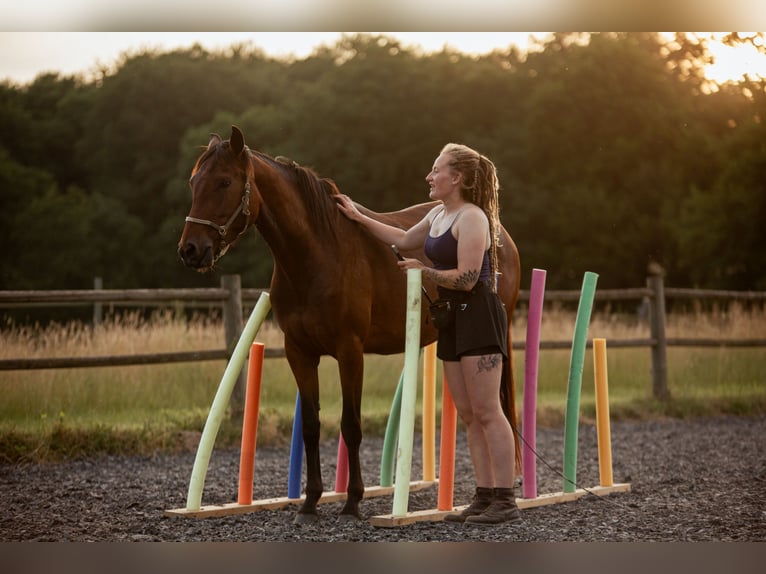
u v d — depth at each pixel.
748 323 13.38
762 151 31.72
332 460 7.75
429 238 4.80
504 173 35.47
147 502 5.69
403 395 4.84
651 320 11.16
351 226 5.25
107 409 8.86
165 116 43.84
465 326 4.66
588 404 10.45
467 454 8.10
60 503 5.65
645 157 35.88
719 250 32.47
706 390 11.70
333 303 4.96
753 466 7.20
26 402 8.48
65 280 39.59
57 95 48.03
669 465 7.27
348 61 39.19
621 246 34.72
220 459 7.59
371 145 36.50
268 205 4.91
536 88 37.03
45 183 43.38
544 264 35.25
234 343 8.57
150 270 39.78
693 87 37.06
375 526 4.83
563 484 5.88
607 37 37.12
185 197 39.69
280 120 39.41
